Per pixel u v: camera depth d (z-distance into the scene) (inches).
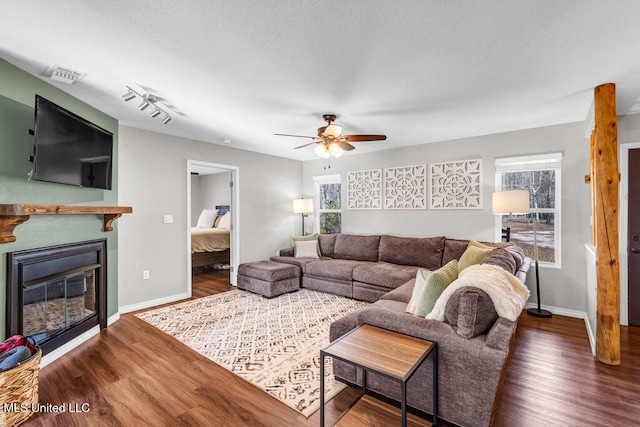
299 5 61.7
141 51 80.0
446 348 67.1
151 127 151.9
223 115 132.5
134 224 151.4
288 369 92.0
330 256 207.9
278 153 219.8
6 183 85.6
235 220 201.6
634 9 62.6
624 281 128.6
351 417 68.4
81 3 60.7
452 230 175.2
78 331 108.7
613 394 79.3
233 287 193.8
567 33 71.7
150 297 157.0
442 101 115.9
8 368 67.7
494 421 68.9
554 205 150.2
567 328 125.0
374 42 75.8
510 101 116.0
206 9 62.9
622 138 128.8
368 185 209.9
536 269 140.9
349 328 84.9
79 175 104.7
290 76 94.7
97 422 69.4
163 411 73.0
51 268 100.0
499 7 62.4
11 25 68.1
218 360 97.5
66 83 99.2
